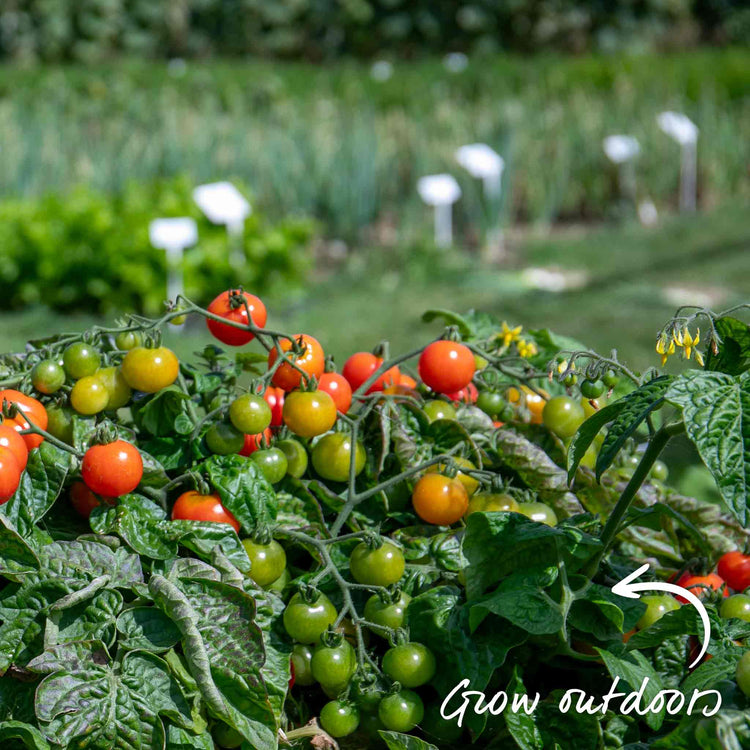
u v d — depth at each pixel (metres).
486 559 1.25
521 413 1.62
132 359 1.32
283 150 7.51
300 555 1.42
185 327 6.26
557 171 8.57
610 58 9.96
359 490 1.47
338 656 1.22
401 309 6.75
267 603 1.21
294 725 1.30
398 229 8.20
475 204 7.97
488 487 1.42
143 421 1.38
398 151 8.05
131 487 1.25
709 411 1.05
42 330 6.19
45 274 6.38
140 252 6.31
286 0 14.62
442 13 14.56
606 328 6.15
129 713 1.09
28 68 9.43
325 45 14.91
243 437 1.34
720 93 9.59
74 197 6.71
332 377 1.44
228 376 1.47
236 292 1.42
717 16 15.52
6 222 6.50
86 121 8.18
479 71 9.16
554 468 1.43
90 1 14.46
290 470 1.40
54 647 1.12
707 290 6.96
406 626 1.26
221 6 14.83
